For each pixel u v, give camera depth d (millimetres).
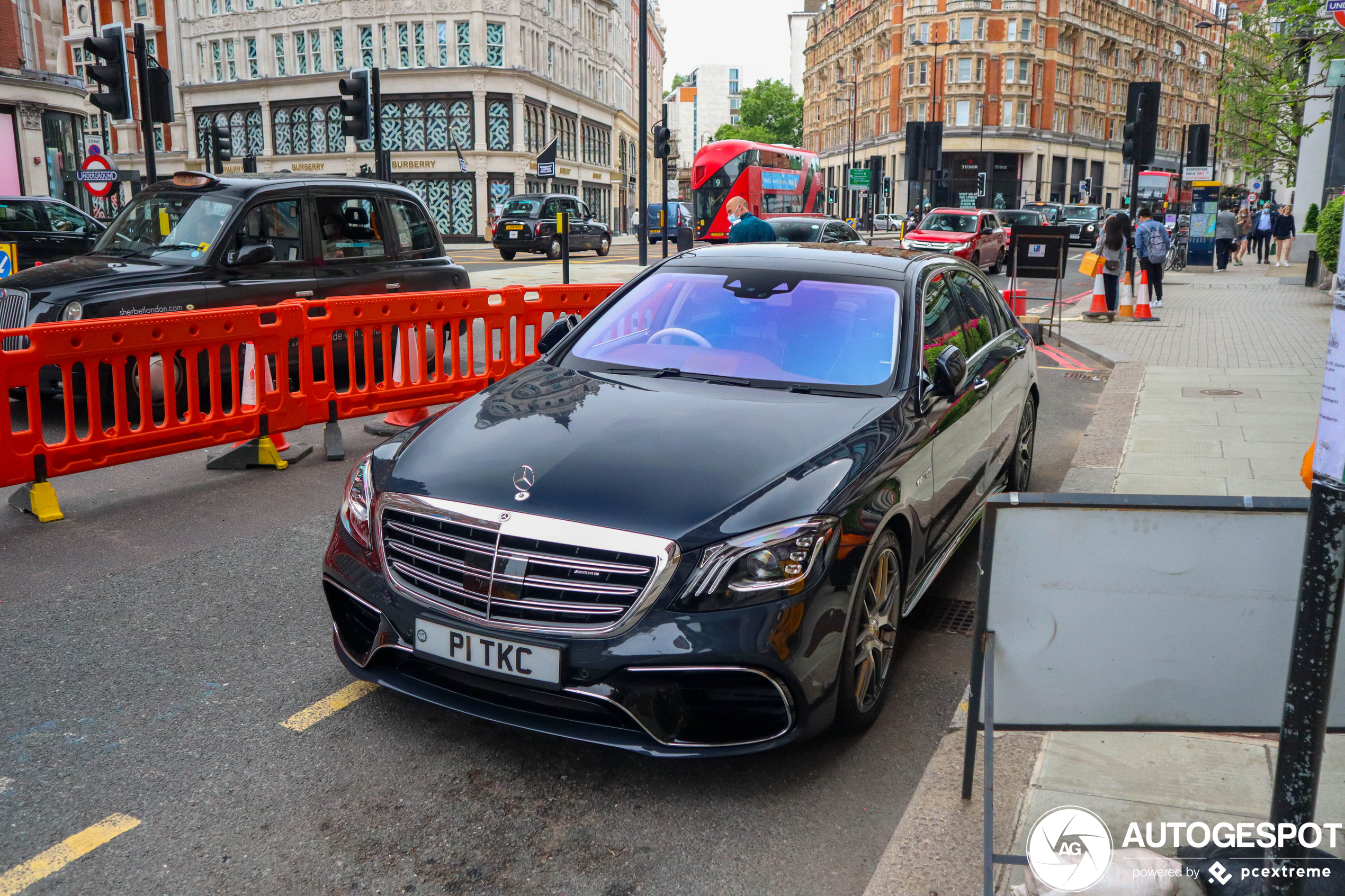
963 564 5102
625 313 4492
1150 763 3156
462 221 49938
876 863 2771
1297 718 2084
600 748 3338
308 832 2869
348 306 7059
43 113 29734
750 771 3217
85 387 7281
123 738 3352
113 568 4875
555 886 2660
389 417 8227
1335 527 1981
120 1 55406
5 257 12398
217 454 7148
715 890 2658
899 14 79625
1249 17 30156
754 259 4664
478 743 3361
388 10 48875
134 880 2656
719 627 2822
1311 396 9008
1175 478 6340
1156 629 2492
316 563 4992
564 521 2943
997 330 5465
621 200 72688
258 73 52500
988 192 77312
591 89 62750
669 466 3176
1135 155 16453
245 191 8227
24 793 3031
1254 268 29141
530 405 3750
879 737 3449
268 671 3838
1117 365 10953
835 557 3016
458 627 2982
